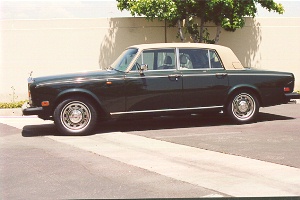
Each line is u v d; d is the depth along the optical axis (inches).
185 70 406.0
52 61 605.3
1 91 602.5
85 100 384.5
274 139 344.5
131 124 440.5
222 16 575.2
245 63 624.7
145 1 553.3
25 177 255.4
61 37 605.0
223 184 234.4
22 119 501.7
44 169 271.9
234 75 414.0
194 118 466.6
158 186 233.1
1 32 598.5
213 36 614.2
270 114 473.1
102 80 386.9
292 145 321.7
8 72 601.9
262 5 595.5
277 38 630.5
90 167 274.7
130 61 398.9
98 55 608.4
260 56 628.1
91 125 386.6
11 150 327.9
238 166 269.3
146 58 401.4
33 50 602.9
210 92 409.1
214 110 412.8
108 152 315.6
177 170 264.2
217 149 315.9
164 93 399.5
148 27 607.5
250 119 419.2
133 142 349.7
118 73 394.3
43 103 379.9
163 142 346.9
